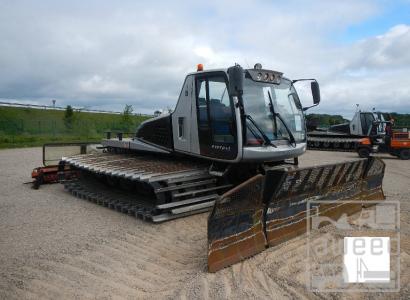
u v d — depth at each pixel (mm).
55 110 49469
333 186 6883
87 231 6422
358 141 21469
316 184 6340
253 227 5344
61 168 10234
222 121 6965
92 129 42344
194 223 6789
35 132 38062
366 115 23562
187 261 5152
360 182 7719
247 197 5180
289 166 7887
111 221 7039
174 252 5477
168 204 6730
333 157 20078
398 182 11273
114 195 8492
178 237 6094
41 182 10344
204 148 7352
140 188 8047
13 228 6586
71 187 9555
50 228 6594
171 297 4137
